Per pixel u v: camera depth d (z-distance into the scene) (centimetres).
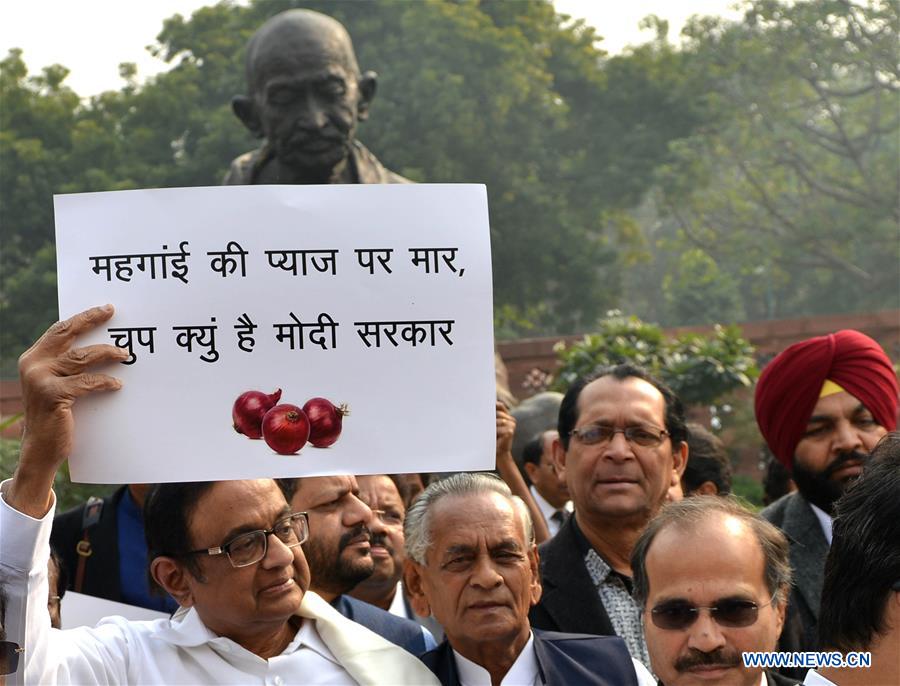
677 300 3431
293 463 288
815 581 408
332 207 294
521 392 1650
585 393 400
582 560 392
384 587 412
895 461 229
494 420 294
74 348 285
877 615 223
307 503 371
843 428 421
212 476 286
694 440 498
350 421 290
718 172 3153
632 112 2866
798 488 433
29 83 2714
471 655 316
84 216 291
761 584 272
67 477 784
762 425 438
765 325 1888
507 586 312
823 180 3144
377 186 295
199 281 290
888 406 426
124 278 289
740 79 3022
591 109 2850
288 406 289
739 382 1175
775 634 277
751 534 276
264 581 300
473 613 311
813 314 3306
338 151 945
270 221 292
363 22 2523
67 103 2688
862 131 3278
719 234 3238
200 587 301
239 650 304
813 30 2959
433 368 294
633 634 384
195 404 287
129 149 2588
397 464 290
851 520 229
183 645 305
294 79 932
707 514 279
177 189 291
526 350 1655
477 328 295
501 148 2630
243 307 290
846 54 2983
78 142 2558
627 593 390
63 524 445
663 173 2814
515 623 312
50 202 2545
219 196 292
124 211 291
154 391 287
